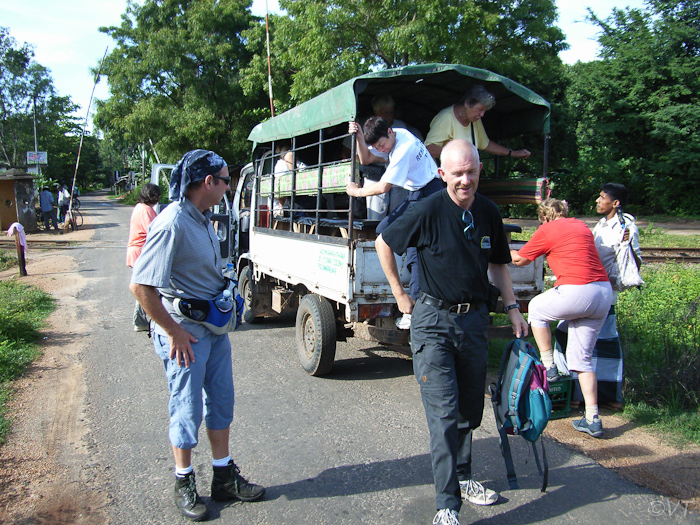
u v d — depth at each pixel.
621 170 31.55
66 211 23.28
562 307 4.07
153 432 4.21
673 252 13.85
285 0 16.66
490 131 6.28
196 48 23.06
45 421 4.41
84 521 3.04
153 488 3.39
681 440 3.95
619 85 30.17
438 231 2.90
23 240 11.92
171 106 23.77
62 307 8.91
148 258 2.77
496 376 5.44
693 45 28.94
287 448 3.92
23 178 21.14
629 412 4.45
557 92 30.17
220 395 3.15
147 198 6.61
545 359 4.36
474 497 3.16
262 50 19.98
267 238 7.08
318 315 5.29
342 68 15.20
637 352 5.32
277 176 6.91
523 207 29.27
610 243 4.57
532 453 3.82
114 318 8.18
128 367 5.83
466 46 15.50
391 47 14.98
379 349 6.66
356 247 4.64
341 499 3.24
